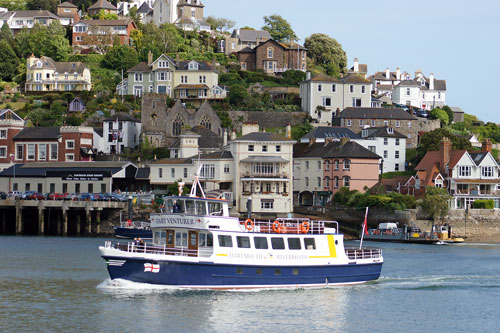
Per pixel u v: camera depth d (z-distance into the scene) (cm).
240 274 8156
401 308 7925
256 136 16450
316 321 7262
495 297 8531
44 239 13962
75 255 11225
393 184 17138
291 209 16362
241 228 8262
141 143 19950
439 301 8294
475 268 10444
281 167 16350
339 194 16725
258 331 6888
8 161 18488
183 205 8281
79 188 16712
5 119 19062
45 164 17425
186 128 19662
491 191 16650
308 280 8531
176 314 7294
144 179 17162
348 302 8062
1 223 15800
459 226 15150
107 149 19650
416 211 15025
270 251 8288
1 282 8744
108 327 6869
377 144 18875
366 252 9150
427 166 17100
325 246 8619
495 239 14938
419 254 12062
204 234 8112
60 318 7125
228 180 16375
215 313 7362
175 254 8069
